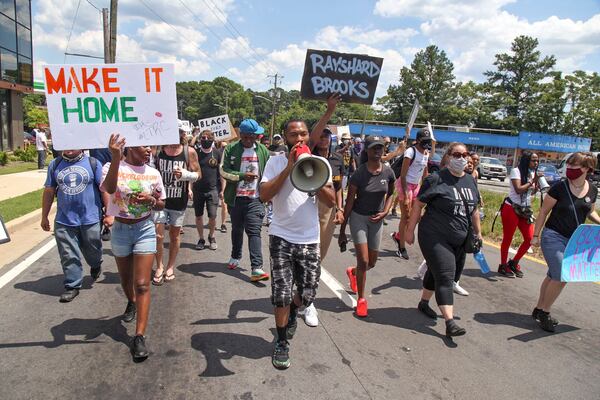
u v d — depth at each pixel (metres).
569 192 4.24
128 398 2.85
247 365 3.32
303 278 3.40
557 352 3.85
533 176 5.84
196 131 14.33
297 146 3.05
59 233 4.42
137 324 3.36
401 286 5.41
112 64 3.30
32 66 22.00
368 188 4.32
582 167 4.14
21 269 5.41
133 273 3.70
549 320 4.26
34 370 3.13
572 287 5.64
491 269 6.34
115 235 3.51
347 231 8.65
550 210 4.39
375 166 4.34
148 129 3.40
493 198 13.61
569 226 4.23
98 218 4.64
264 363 3.36
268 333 3.88
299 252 3.34
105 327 3.86
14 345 3.49
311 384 3.12
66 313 4.13
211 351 3.50
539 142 43.44
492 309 4.79
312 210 3.39
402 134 49.41
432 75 75.81
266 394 2.97
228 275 5.47
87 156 4.55
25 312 4.12
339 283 5.39
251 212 5.22
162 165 4.95
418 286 5.44
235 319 4.14
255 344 3.66
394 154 7.64
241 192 5.24
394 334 4.02
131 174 3.50
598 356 3.81
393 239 7.71
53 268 5.48
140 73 3.33
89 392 2.90
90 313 4.14
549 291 4.23
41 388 2.92
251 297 4.74
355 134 52.47
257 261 5.23
